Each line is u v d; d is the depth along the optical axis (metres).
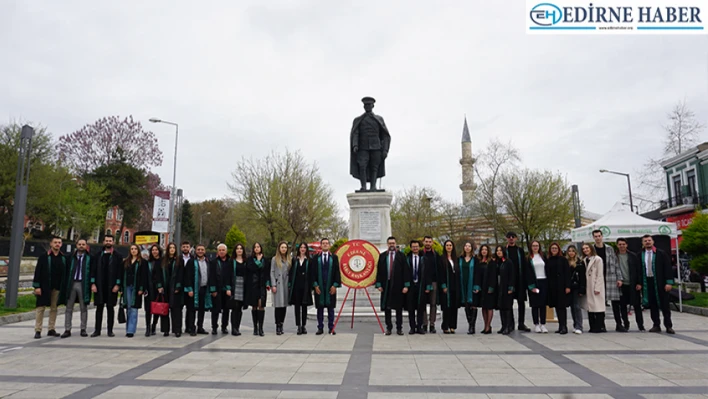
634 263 10.06
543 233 37.41
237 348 7.97
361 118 14.23
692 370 6.09
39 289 9.21
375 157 14.06
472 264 9.86
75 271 9.50
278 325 9.65
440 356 7.16
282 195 38.31
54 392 5.15
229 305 9.55
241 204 39.66
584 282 9.72
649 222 14.00
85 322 9.52
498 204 39.00
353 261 10.23
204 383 5.53
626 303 10.12
